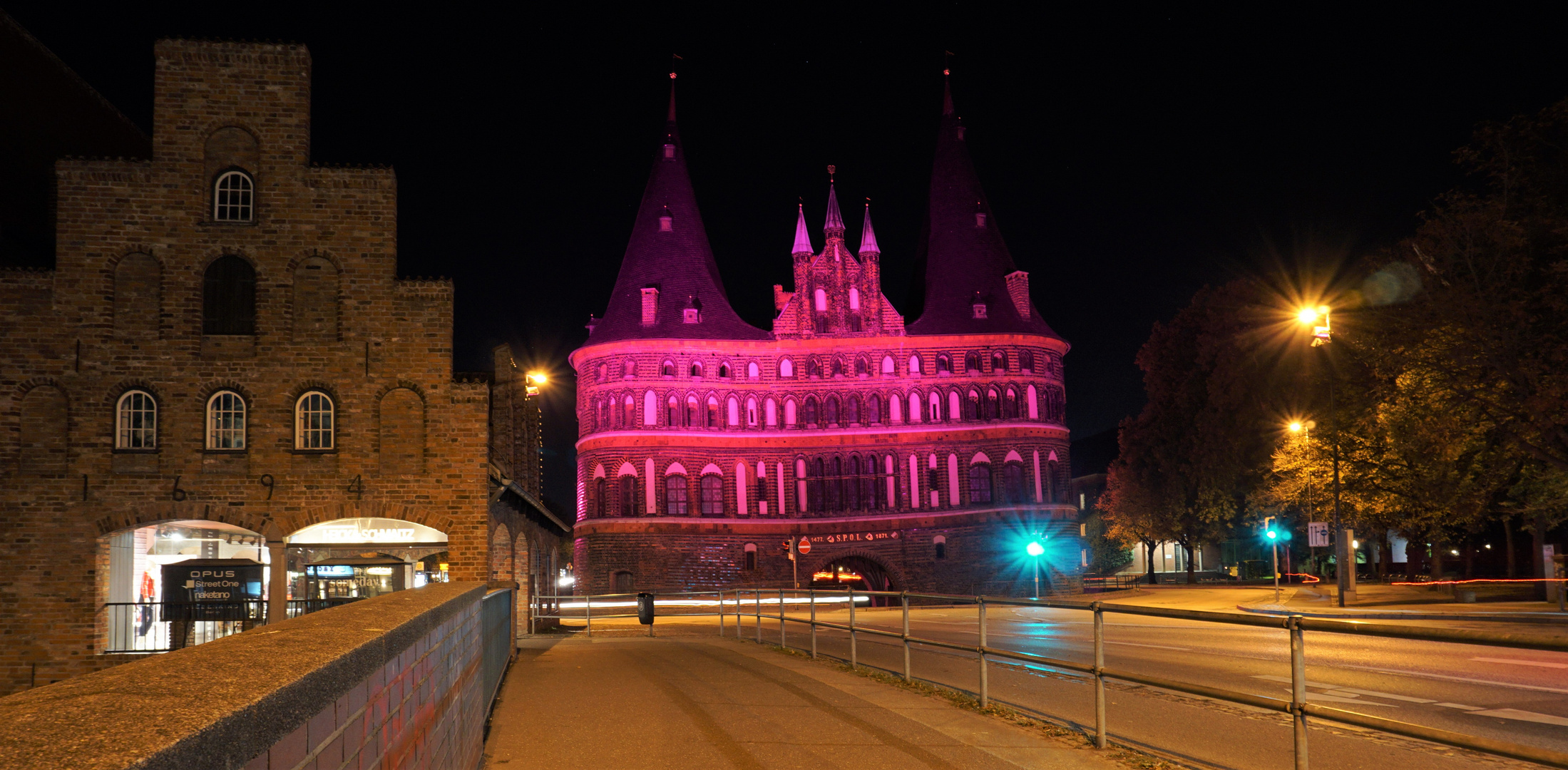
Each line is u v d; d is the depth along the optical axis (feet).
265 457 84.28
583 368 247.70
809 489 241.14
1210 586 204.33
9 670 80.59
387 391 85.61
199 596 82.84
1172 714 41.14
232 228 86.07
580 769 29.25
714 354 242.78
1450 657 59.00
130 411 84.02
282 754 8.51
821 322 246.27
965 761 29.37
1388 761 32.17
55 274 84.17
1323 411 135.64
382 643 12.67
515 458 110.63
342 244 86.79
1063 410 250.37
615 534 233.55
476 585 29.01
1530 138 103.24
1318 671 53.52
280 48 87.97
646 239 252.42
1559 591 96.12
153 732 6.43
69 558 81.92
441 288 86.89
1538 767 30.94
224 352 85.10
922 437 242.37
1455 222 106.22
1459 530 159.94
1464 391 107.65
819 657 60.23
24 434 82.79
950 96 268.41
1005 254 258.78
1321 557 239.71
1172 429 220.64
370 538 86.58
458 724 23.79
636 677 51.24
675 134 263.49
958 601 40.88
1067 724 35.24
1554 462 105.40
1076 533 240.73
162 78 86.74
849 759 29.78
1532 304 106.11
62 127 112.78
